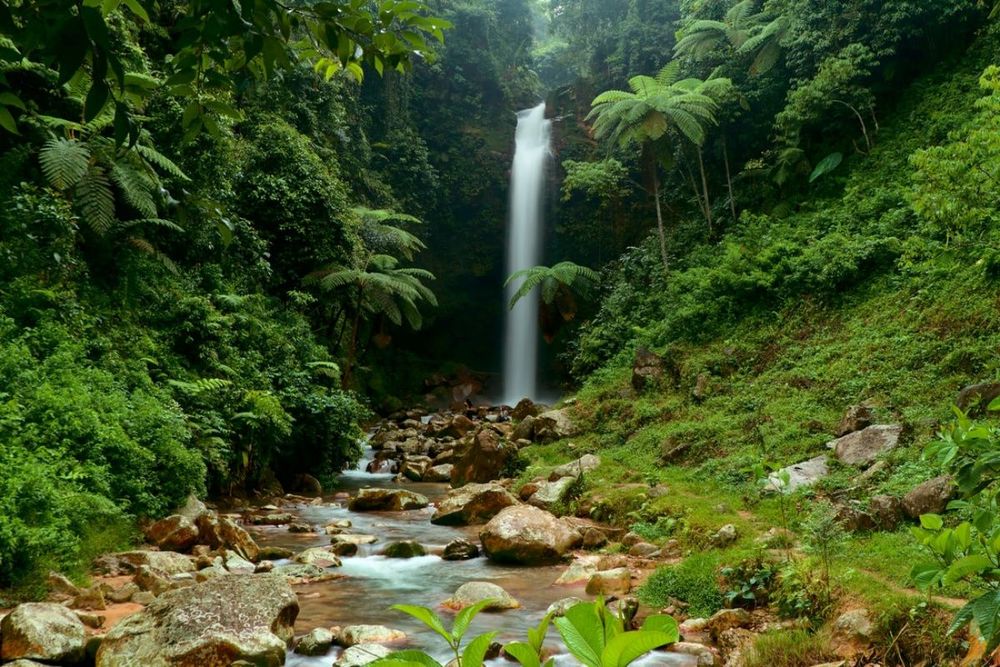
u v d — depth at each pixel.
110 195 9.64
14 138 10.01
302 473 13.23
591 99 28.25
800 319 13.14
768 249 14.52
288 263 16.22
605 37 28.55
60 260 9.05
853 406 9.17
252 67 2.44
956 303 10.31
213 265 12.80
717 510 7.80
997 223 9.56
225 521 7.81
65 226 9.28
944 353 9.55
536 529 7.84
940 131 14.62
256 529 9.34
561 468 11.09
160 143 11.60
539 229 27.34
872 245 12.91
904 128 15.79
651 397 13.66
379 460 16.02
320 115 20.75
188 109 2.33
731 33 19.22
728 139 19.94
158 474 8.44
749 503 7.99
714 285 15.02
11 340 7.81
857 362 10.71
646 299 18.05
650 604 5.93
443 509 10.10
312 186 16.28
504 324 27.88
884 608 4.47
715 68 20.16
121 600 5.75
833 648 4.44
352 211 18.14
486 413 23.00
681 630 5.31
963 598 4.47
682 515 7.96
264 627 4.73
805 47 17.78
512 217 28.09
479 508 9.83
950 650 4.00
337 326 20.78
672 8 26.91
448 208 27.73
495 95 30.17
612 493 9.46
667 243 19.70
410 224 25.84
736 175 20.05
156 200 11.41
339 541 8.30
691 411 12.13
